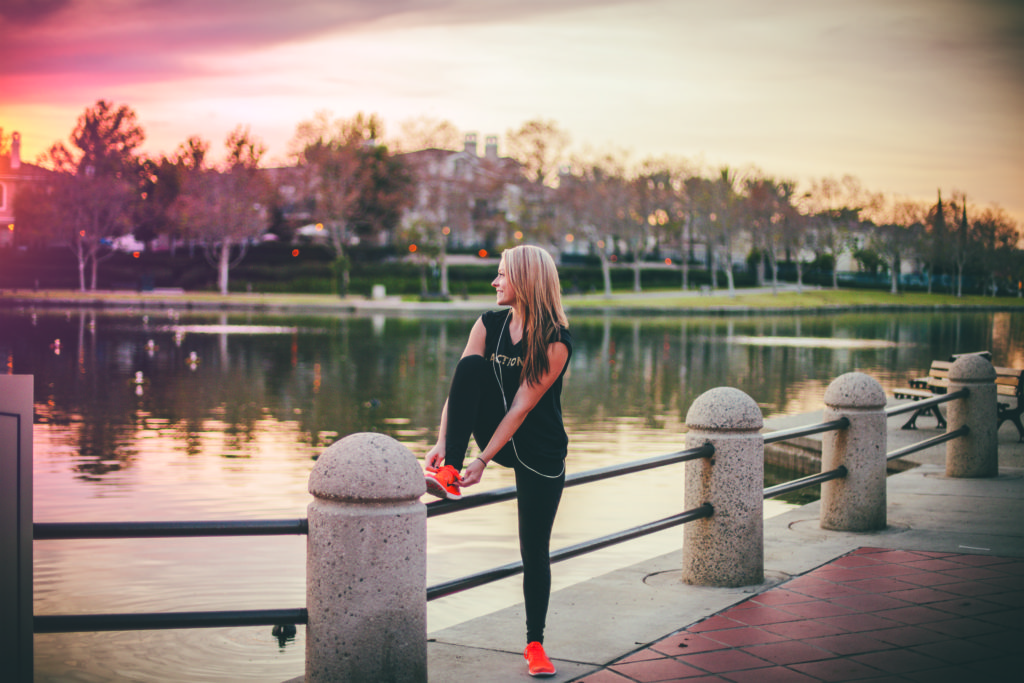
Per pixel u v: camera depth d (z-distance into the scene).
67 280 74.00
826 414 6.84
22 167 84.56
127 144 75.56
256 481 9.63
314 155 69.50
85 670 4.93
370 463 3.41
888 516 7.27
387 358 24.88
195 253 83.38
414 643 3.50
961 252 98.25
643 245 80.12
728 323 49.06
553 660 4.19
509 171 72.88
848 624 4.67
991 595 5.16
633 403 16.77
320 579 3.42
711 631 4.58
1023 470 9.43
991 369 9.00
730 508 5.35
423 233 67.31
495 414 3.82
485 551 7.20
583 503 8.84
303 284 72.56
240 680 4.81
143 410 15.10
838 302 78.44
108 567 6.61
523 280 3.69
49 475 9.86
